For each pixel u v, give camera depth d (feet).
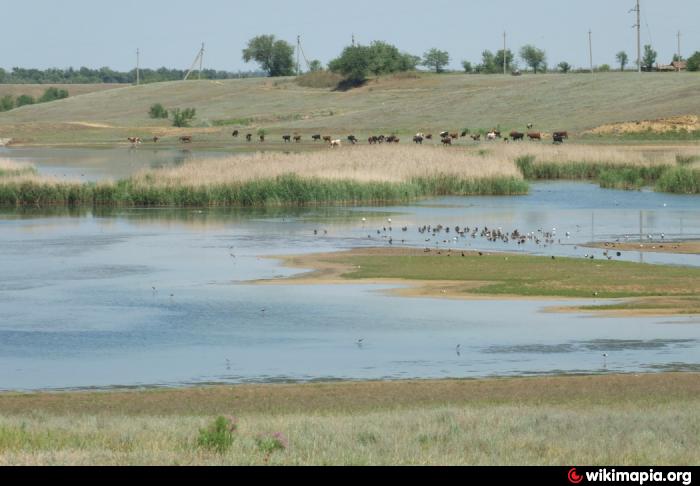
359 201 495.41
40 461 104.83
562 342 207.62
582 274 285.84
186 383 178.29
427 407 155.94
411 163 558.97
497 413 142.82
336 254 330.13
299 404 161.89
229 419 120.37
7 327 224.94
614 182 566.77
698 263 307.58
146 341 211.41
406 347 204.54
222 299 255.50
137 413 157.07
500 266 301.43
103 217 447.42
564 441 120.37
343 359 195.21
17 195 492.13
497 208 469.98
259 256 327.47
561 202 493.36
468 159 580.30
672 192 532.73
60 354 200.75
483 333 216.54
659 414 142.82
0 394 170.30
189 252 338.75
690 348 201.67
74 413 156.25
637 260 314.96
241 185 493.36
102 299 256.93
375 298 255.50
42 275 293.84
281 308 243.81
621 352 198.90
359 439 120.67
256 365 191.01
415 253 330.13
